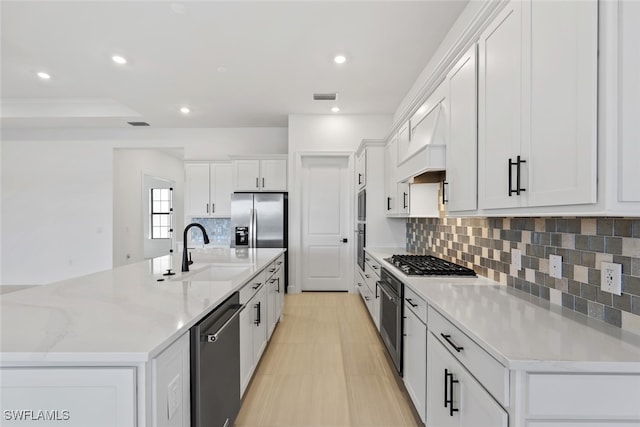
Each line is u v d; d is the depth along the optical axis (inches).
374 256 127.0
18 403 35.3
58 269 217.8
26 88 158.1
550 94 42.6
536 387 35.3
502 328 45.2
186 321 44.6
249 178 199.2
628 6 34.1
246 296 79.6
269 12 94.3
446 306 56.0
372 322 140.7
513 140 51.2
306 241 197.9
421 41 110.0
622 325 44.6
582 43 36.9
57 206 217.2
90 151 217.2
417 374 71.1
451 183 76.7
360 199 176.9
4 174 217.5
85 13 94.7
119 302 54.2
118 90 153.9
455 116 74.4
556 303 57.1
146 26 101.4
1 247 217.5
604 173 35.0
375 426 72.8
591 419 35.1
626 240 44.0
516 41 50.4
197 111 183.8
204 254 131.2
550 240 59.0
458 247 98.5
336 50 116.2
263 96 161.5
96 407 35.3
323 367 100.3
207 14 95.3
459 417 49.4
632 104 34.3
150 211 310.0
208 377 50.9
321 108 179.5
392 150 142.7
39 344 36.5
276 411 78.2
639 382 34.9
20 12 93.7
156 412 37.0
